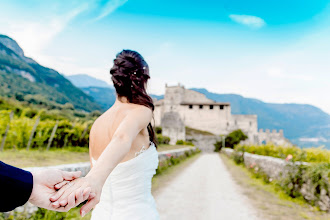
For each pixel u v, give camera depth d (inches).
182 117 3166.8
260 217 215.5
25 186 23.3
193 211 231.9
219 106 3171.8
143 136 54.9
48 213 155.7
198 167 653.3
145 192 54.8
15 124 395.2
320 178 235.0
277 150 560.7
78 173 30.0
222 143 2674.7
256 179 429.1
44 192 25.6
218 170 594.6
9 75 4311.0
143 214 52.7
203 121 3157.0
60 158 323.3
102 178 32.1
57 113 970.1
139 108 50.2
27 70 5885.8
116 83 52.9
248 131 3127.5
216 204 258.5
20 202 23.0
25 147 414.0
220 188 347.9
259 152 683.4
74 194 27.1
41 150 400.2
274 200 277.0
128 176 51.9
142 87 53.9
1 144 353.4
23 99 2043.6
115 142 38.0
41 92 4522.6
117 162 35.8
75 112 1993.1
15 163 246.5
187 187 346.0
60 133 481.7
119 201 52.1
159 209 236.5
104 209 53.1
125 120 44.3
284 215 220.5
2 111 393.4
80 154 420.2
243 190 335.0
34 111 685.9
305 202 259.4
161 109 3326.8
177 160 721.6
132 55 55.1
